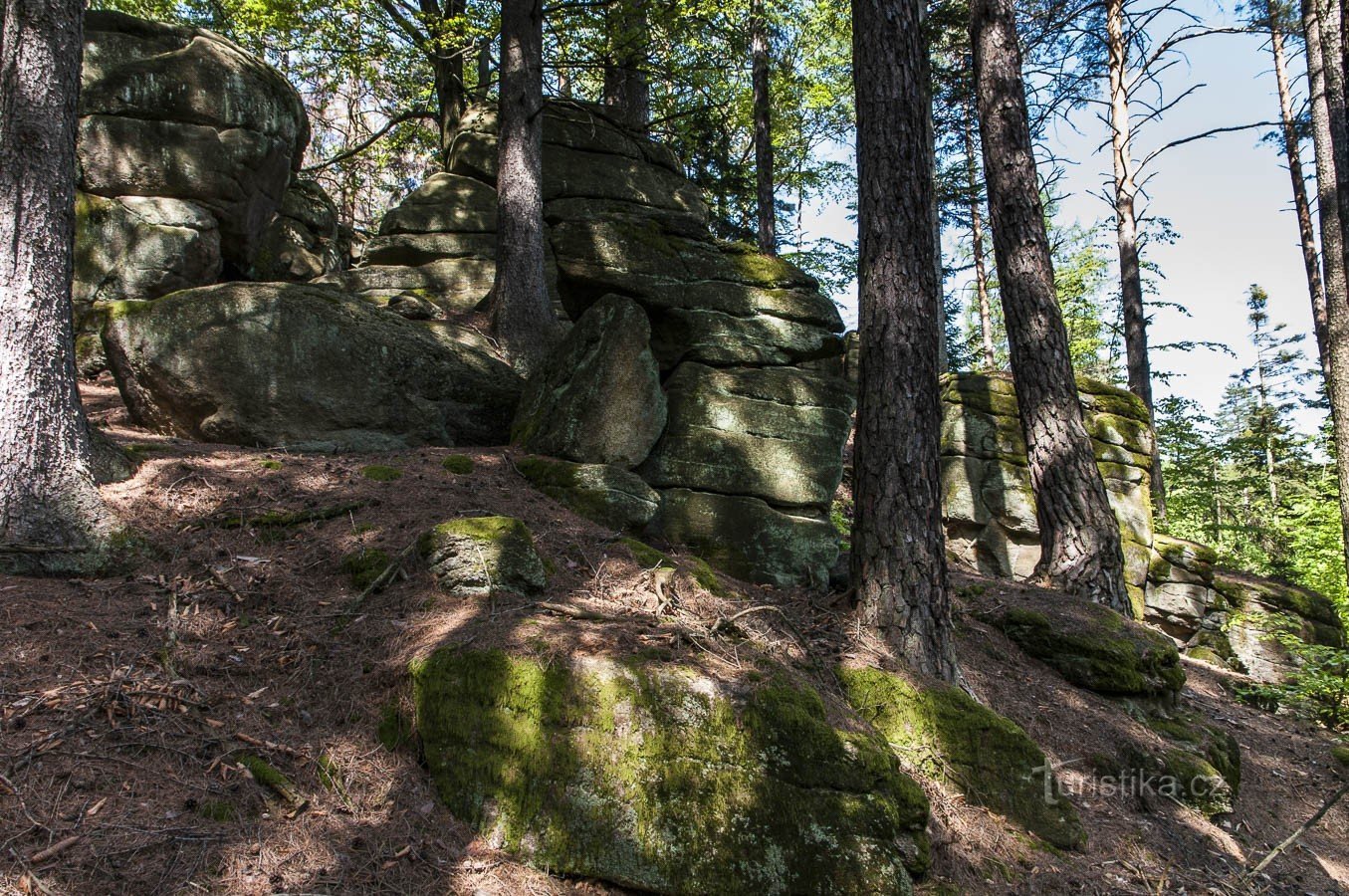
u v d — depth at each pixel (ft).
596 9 49.96
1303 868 21.72
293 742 14.12
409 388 27.94
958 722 19.06
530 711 14.46
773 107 79.36
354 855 12.47
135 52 37.22
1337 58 41.11
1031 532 39.29
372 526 20.15
